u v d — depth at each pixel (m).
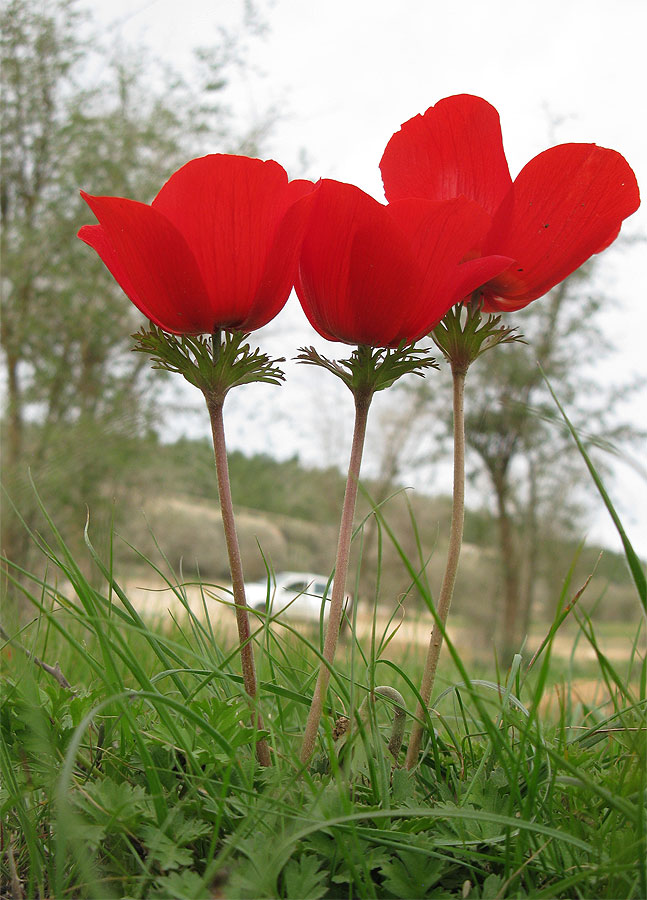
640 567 0.16
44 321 1.94
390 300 0.19
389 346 0.20
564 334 3.04
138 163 1.98
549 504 3.12
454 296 0.19
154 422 1.91
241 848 0.16
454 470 0.21
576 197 0.21
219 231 0.19
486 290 0.22
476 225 0.19
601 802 0.19
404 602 0.24
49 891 0.18
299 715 0.26
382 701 0.26
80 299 1.93
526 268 0.21
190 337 0.20
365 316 0.19
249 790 0.18
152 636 0.18
